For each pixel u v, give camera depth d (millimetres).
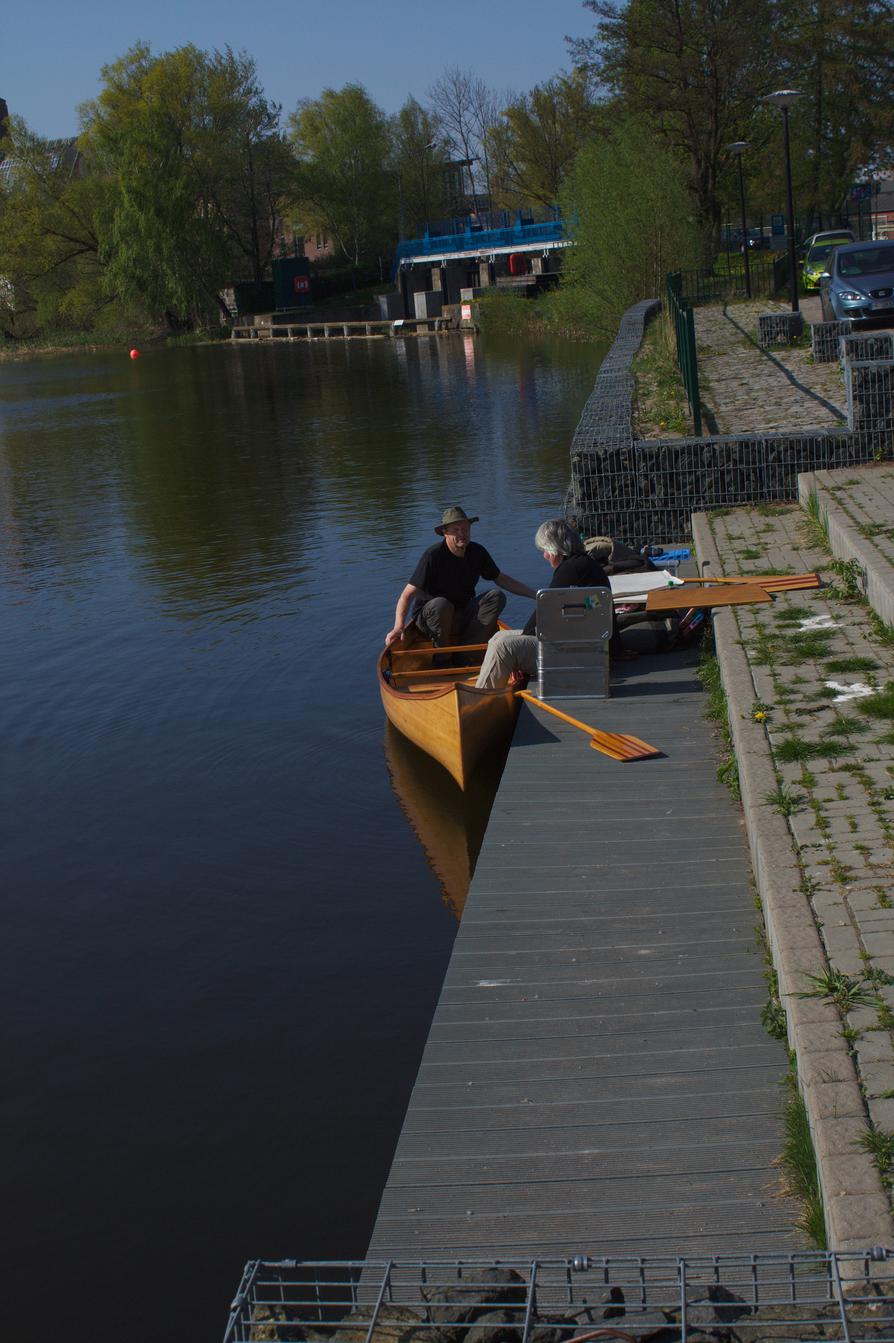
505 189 90312
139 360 68688
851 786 6023
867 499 10773
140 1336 4414
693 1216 3881
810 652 7957
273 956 7008
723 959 5281
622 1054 4695
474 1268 3611
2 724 11148
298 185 87312
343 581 15406
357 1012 6387
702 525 11844
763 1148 4145
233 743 10305
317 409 35844
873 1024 4109
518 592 10734
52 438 33688
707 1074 4535
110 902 7766
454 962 5426
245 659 12562
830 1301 2955
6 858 8453
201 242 79562
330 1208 4961
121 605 15125
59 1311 4551
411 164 94625
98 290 84250
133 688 11898
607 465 12781
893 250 24125
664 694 8758
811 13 48844
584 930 5625
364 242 91250
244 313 84562
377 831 8555
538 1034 4867
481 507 19219
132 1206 5059
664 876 6086
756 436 12586
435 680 10164
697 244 43750
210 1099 5727
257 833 8617
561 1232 3871
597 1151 4199
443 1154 4250
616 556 11023
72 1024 6434
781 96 25406
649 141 43906
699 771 7359
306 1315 4328
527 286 67000
